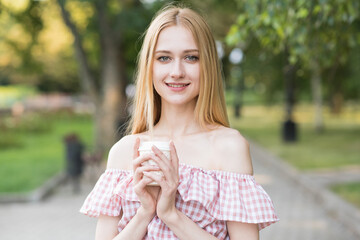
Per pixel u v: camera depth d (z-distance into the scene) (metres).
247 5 5.43
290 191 11.16
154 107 2.18
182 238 1.86
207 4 17.59
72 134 11.64
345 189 10.27
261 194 1.97
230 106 61.06
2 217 9.07
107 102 17.05
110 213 2.02
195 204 1.94
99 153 12.38
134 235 1.90
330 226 7.80
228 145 2.01
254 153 19.69
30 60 20.23
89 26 17.41
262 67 23.41
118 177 2.05
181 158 2.02
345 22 5.32
